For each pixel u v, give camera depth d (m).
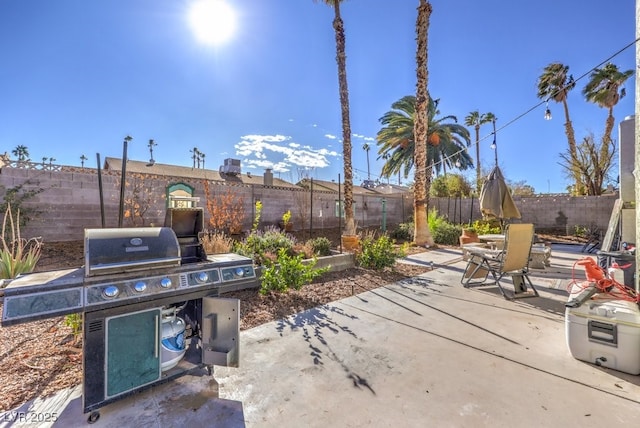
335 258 5.81
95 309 1.60
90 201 7.55
